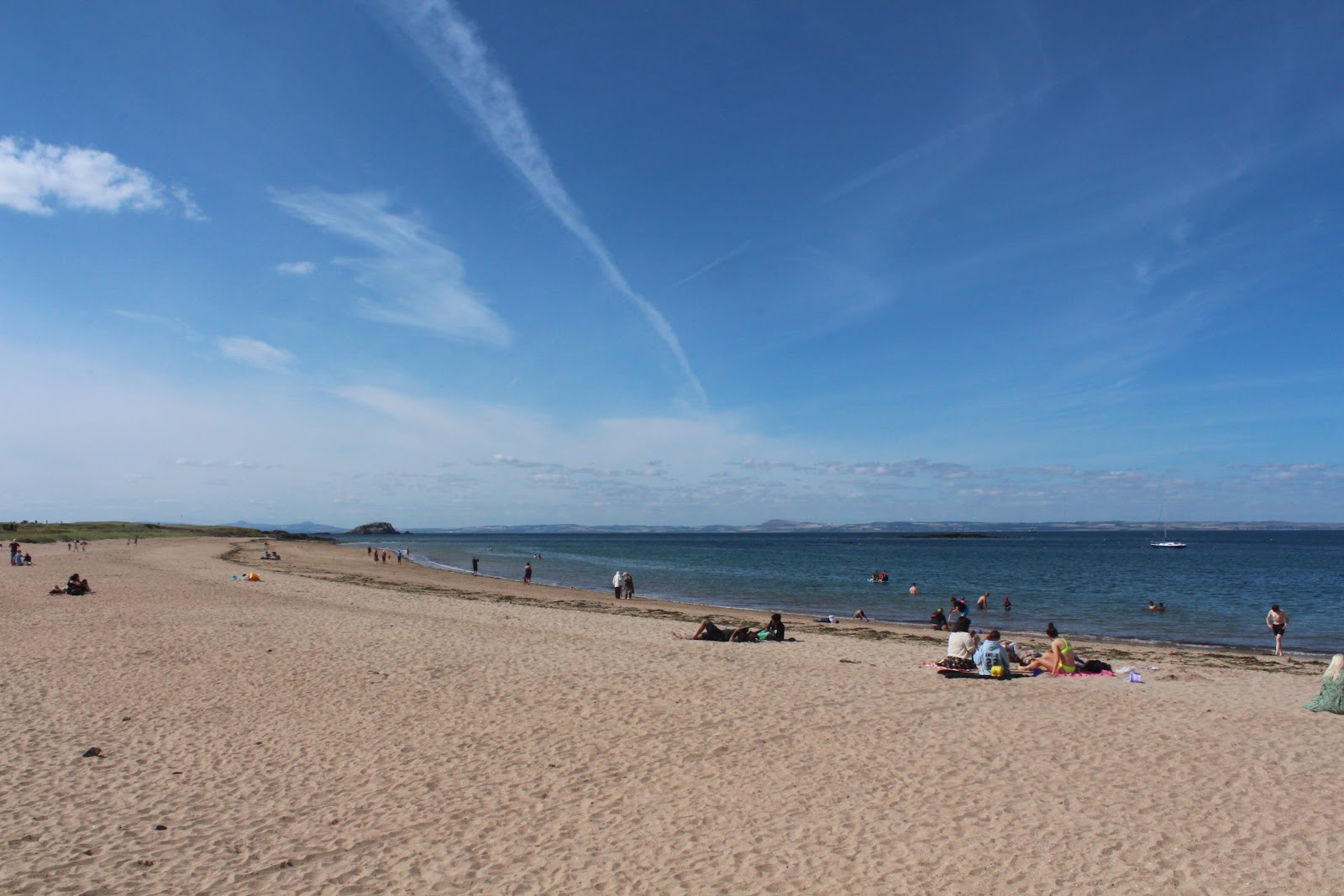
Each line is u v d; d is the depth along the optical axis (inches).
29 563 1813.5
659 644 740.0
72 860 271.0
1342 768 370.3
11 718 443.5
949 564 3125.0
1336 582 2162.9
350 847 283.6
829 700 500.4
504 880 258.4
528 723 445.7
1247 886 252.5
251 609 948.6
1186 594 1791.3
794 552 4571.9
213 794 336.5
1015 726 442.9
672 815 313.9
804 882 256.1
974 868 265.3
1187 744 409.7
